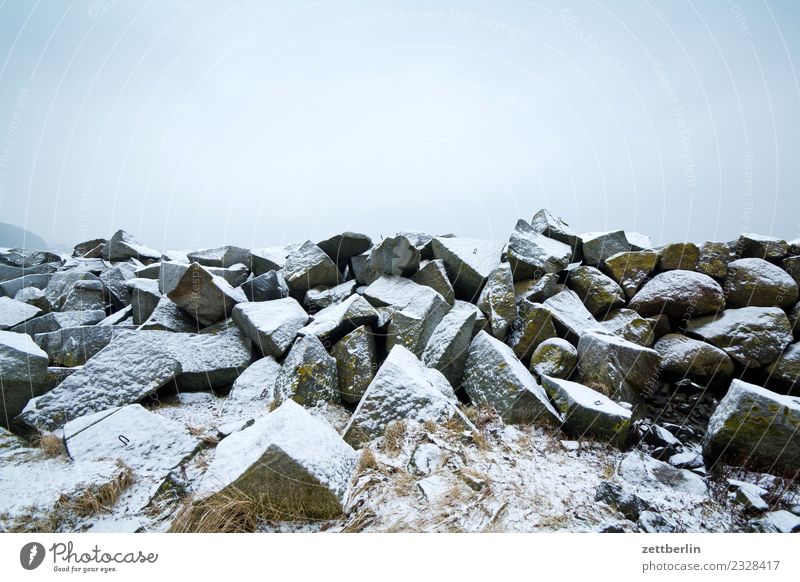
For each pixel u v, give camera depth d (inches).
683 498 151.8
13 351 187.5
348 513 134.4
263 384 222.8
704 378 237.6
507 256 292.4
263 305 261.6
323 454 143.1
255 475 132.6
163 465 153.9
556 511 136.4
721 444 179.6
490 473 151.7
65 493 132.8
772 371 232.1
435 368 220.2
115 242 456.1
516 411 193.9
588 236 326.3
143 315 301.0
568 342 236.2
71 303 318.0
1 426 180.9
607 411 180.7
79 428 165.2
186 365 228.8
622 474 164.1
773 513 143.7
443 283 274.8
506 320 252.1
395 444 164.6
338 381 219.6
